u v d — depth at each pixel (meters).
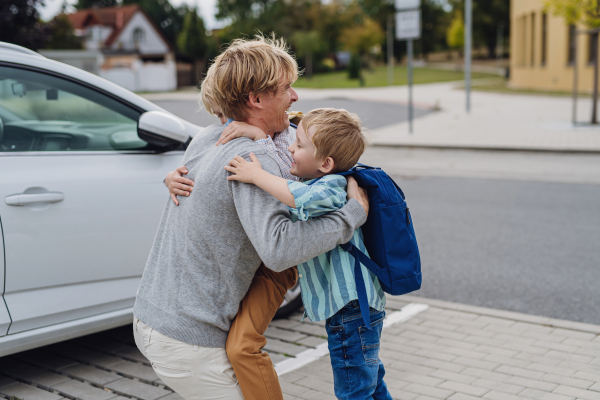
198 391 1.93
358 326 2.06
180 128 3.15
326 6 83.06
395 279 1.97
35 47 16.42
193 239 1.83
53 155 3.01
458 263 5.36
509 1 70.75
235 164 1.76
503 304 4.35
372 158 12.20
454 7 88.25
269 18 78.88
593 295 4.46
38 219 2.86
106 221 3.07
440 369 3.25
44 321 2.93
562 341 3.60
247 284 1.89
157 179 3.27
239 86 1.81
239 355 1.88
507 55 85.81
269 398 1.92
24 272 2.83
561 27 29.50
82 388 3.07
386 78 55.03
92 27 60.28
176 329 1.85
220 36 72.31
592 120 14.95
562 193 8.20
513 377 3.13
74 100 3.19
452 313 4.12
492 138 13.73
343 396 2.12
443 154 12.44
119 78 47.06
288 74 1.87
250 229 1.72
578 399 2.88
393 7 91.38
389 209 1.95
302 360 3.39
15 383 3.13
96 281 3.08
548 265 5.21
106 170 3.12
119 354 3.50
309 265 2.03
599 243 5.83
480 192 8.52
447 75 58.44
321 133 1.83
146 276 1.98
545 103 22.89
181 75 53.34
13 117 3.02
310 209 1.74
